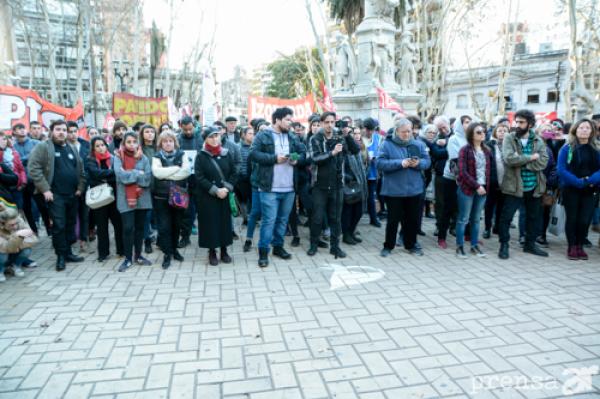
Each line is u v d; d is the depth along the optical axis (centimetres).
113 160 547
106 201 556
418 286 485
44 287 484
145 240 634
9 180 495
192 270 549
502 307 423
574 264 564
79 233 644
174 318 401
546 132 664
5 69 1855
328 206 607
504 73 1856
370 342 353
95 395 282
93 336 365
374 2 1175
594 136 560
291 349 342
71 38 2127
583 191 568
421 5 1884
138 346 347
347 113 1186
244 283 498
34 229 698
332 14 1700
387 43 1178
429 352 336
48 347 346
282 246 604
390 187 592
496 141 637
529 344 348
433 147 695
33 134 759
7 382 297
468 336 362
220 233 557
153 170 536
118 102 987
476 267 555
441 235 655
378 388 288
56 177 544
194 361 324
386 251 611
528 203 605
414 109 1230
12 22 1817
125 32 2123
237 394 282
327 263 577
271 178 552
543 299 443
